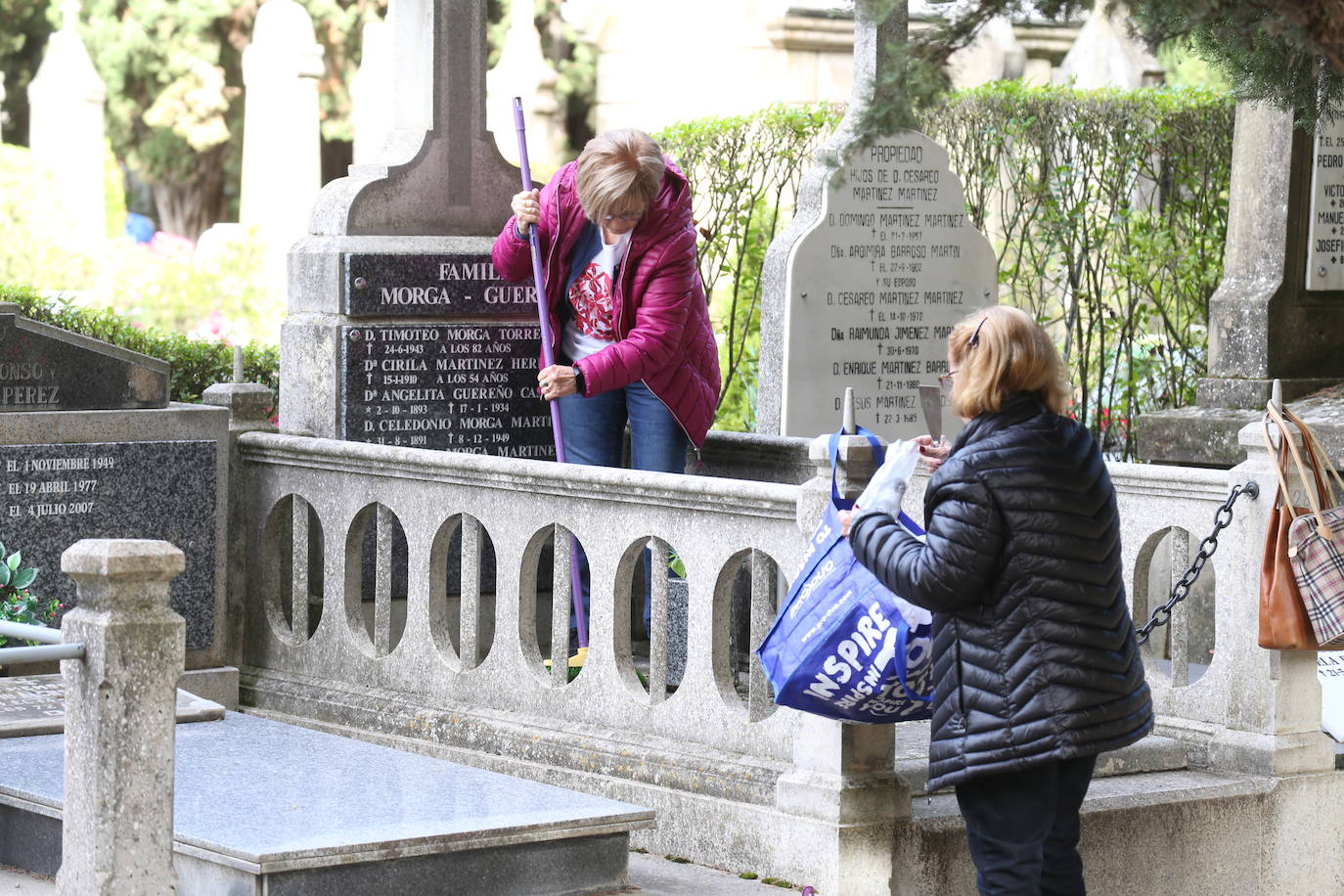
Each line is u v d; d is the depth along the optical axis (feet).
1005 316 14.87
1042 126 32.58
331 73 82.84
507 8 80.33
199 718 21.06
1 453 21.47
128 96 85.56
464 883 16.47
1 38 84.84
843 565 15.65
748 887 17.39
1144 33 14.23
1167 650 27.66
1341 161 29.35
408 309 24.25
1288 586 18.92
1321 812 20.17
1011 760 14.46
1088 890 18.49
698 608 18.75
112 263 62.69
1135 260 32.86
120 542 13.33
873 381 27.50
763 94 51.60
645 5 56.18
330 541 22.88
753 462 24.76
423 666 21.61
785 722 17.97
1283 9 13.25
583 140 80.23
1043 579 14.47
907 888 17.31
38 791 17.39
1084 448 14.90
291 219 64.44
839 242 27.07
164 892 13.48
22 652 13.02
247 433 23.95
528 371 25.13
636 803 18.84
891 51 14.37
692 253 22.24
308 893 15.66
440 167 24.72
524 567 20.49
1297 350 29.37
